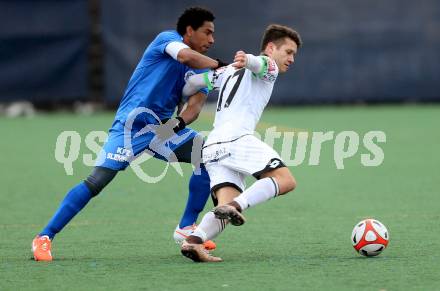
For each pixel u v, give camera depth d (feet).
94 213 80.79
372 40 181.98
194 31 63.41
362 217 76.74
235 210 54.44
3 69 177.17
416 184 96.53
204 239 57.36
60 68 178.09
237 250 62.08
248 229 71.26
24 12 176.45
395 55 182.39
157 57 62.75
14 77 177.47
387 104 198.59
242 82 58.90
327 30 181.68
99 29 177.99
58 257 60.08
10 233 71.15
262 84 58.95
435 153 123.03
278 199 87.92
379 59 182.60
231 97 59.00
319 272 53.16
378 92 183.21
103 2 176.86
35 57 177.47
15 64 177.17
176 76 63.21
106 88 178.91
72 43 177.99
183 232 64.85
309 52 182.60
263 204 84.64
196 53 60.85
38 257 58.59
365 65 182.60
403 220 74.54
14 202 88.22
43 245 59.16
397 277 51.49
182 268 55.01
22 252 62.44
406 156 120.78
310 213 79.41
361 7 181.47
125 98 63.52
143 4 177.06
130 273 53.57
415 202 84.74
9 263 57.72
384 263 55.83
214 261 57.26
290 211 80.59
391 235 67.15
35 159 122.72
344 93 183.32
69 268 55.57
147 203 86.63
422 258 57.41
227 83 59.62
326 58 182.60
